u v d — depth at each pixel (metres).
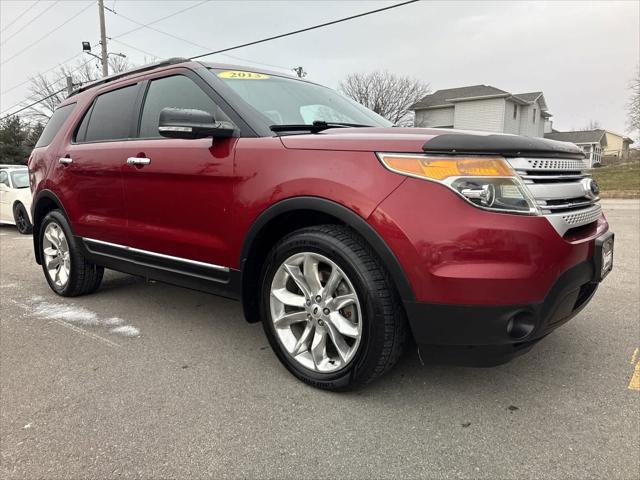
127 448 2.01
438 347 2.10
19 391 2.52
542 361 2.79
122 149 3.34
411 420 2.19
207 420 2.22
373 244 2.12
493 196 1.97
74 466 1.90
